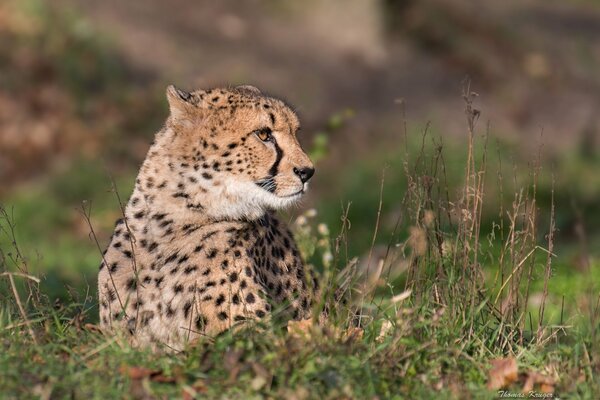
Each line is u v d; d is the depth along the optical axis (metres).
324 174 25.23
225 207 9.23
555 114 34.22
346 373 7.46
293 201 9.70
